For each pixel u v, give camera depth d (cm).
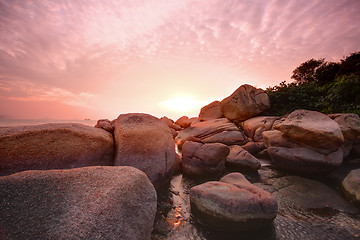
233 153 700
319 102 1086
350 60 1914
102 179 210
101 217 166
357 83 987
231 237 309
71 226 153
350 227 334
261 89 1233
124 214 185
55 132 369
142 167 455
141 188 225
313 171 612
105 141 440
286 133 679
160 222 347
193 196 375
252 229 324
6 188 167
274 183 548
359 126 688
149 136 484
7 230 138
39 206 163
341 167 646
